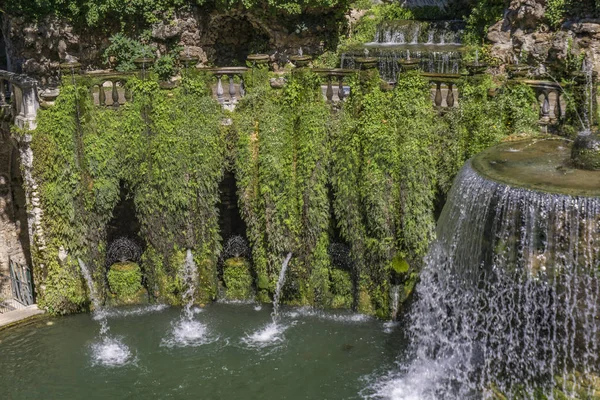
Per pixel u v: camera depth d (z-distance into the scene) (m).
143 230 18.47
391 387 14.88
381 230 17.08
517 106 16.78
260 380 15.22
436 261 16.42
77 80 17.70
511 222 13.27
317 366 15.65
